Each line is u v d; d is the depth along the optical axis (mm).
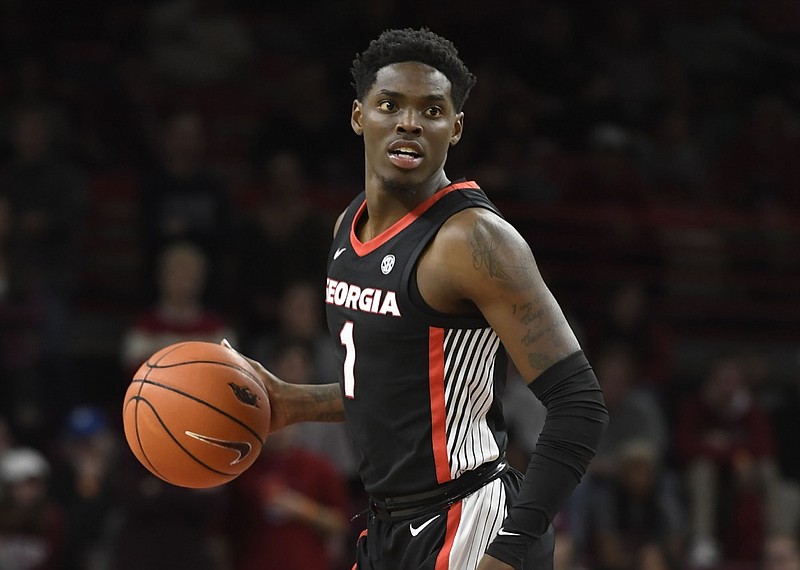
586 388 9281
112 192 32531
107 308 31641
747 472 26312
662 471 25750
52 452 24859
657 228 34250
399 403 9797
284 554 20750
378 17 37531
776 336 34812
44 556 21844
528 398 23672
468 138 34156
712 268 35188
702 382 33250
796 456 31078
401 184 9633
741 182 38000
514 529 9164
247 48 37438
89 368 30781
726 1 43156
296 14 40344
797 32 43250
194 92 36656
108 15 38562
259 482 20891
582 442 9195
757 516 26094
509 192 33031
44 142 28000
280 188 28906
